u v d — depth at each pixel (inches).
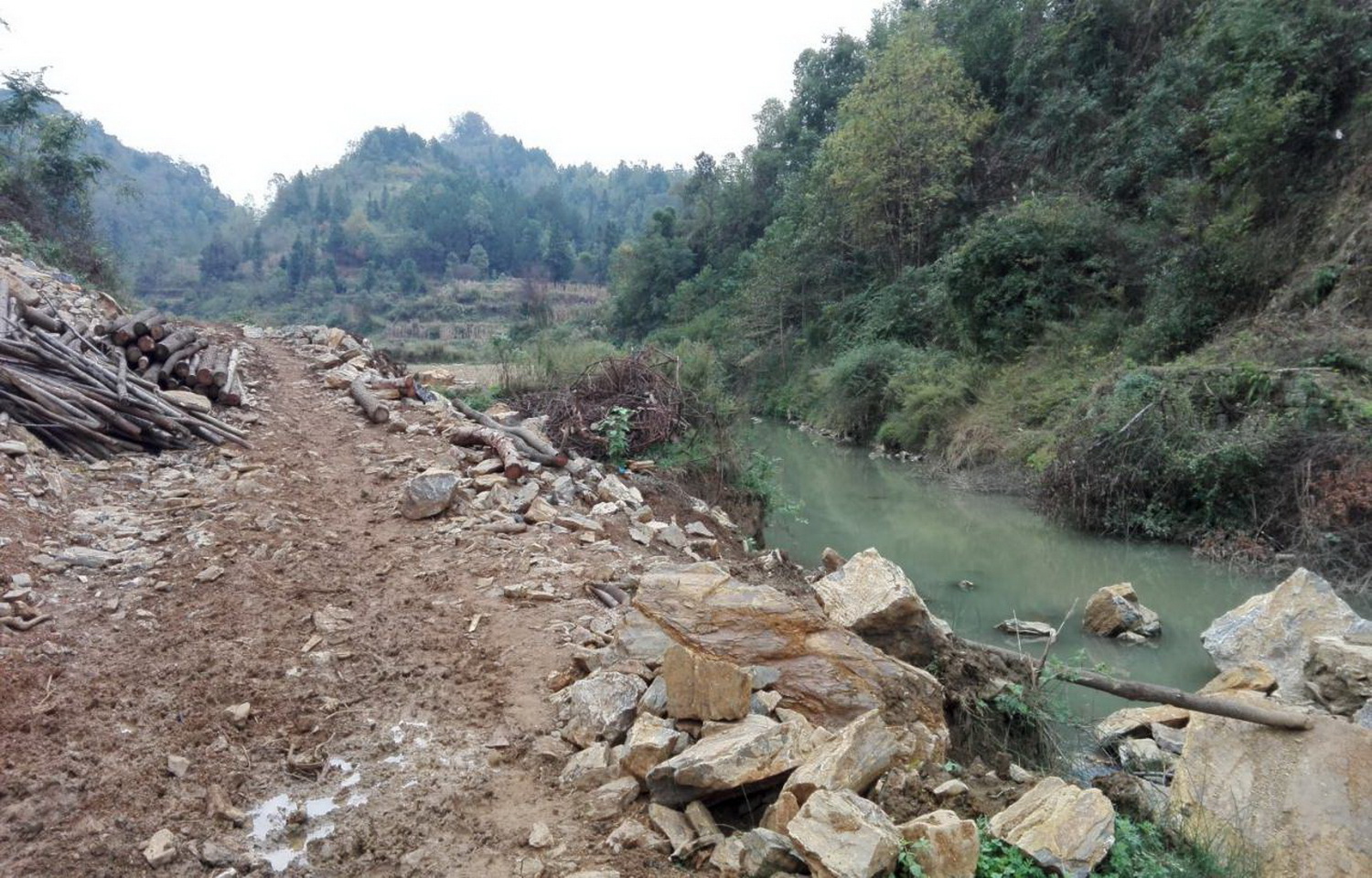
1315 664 248.1
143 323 395.2
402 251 2938.0
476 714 174.9
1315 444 424.2
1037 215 783.7
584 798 146.6
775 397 1119.0
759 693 170.2
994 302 791.7
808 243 1200.8
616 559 262.2
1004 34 1075.3
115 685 174.7
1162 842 166.6
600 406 454.9
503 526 279.4
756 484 461.7
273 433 380.5
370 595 229.3
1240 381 482.9
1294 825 173.6
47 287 462.3
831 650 185.6
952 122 1002.7
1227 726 199.3
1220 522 446.6
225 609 211.3
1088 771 214.2
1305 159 599.2
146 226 3486.7
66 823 135.4
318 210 3398.1
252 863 130.6
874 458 791.1
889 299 972.6
